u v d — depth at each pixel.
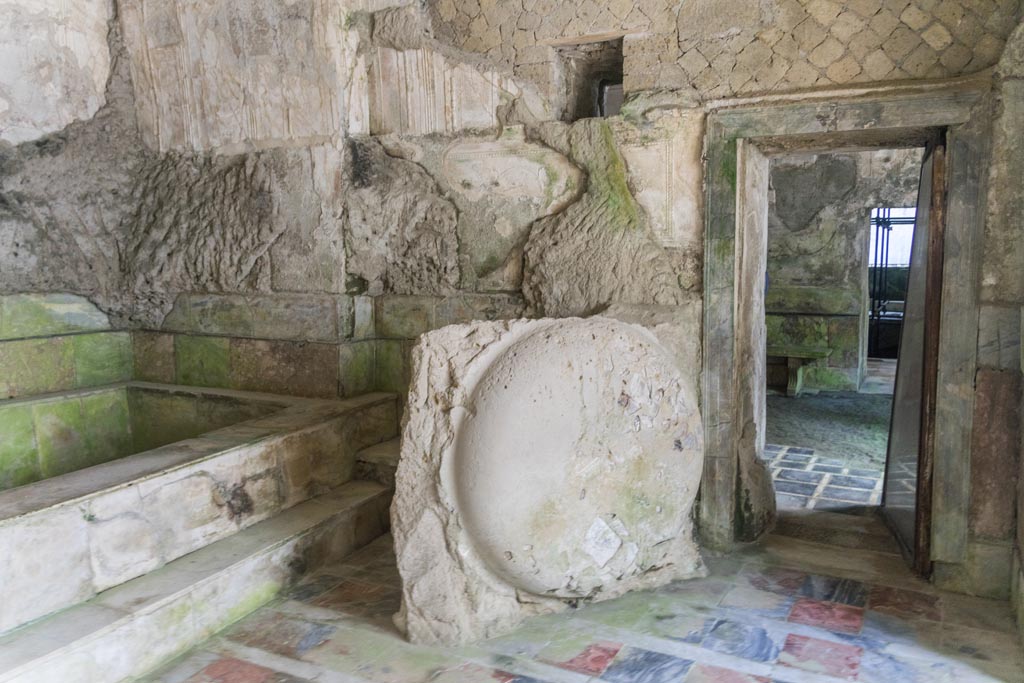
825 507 4.04
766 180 3.79
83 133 4.40
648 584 3.11
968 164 2.91
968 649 2.62
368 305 4.35
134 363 4.79
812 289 7.33
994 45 2.88
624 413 2.97
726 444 3.43
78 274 4.43
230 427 3.55
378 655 2.66
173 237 4.54
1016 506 2.92
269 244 4.32
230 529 3.16
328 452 3.73
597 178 3.63
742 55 3.28
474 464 2.74
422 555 2.81
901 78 3.02
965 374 2.96
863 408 6.50
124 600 2.58
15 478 3.97
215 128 4.46
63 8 4.25
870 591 3.07
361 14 4.11
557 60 3.77
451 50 3.92
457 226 4.05
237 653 2.67
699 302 3.47
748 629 2.78
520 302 3.92
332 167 4.14
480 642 2.74
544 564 2.78
